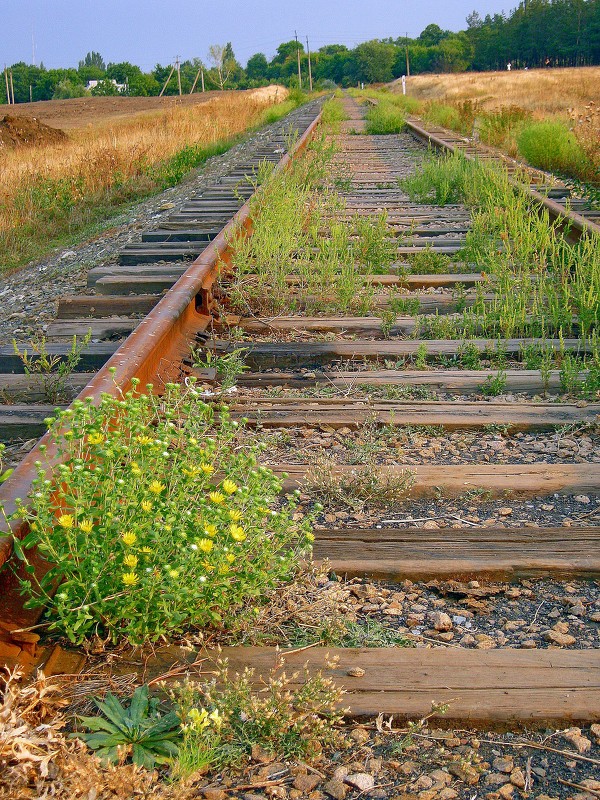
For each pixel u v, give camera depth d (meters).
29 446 3.87
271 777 2.05
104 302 6.36
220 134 22.33
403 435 4.06
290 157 12.99
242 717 2.19
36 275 9.09
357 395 4.61
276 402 4.39
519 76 56.00
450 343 5.39
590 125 14.35
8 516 2.54
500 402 4.40
